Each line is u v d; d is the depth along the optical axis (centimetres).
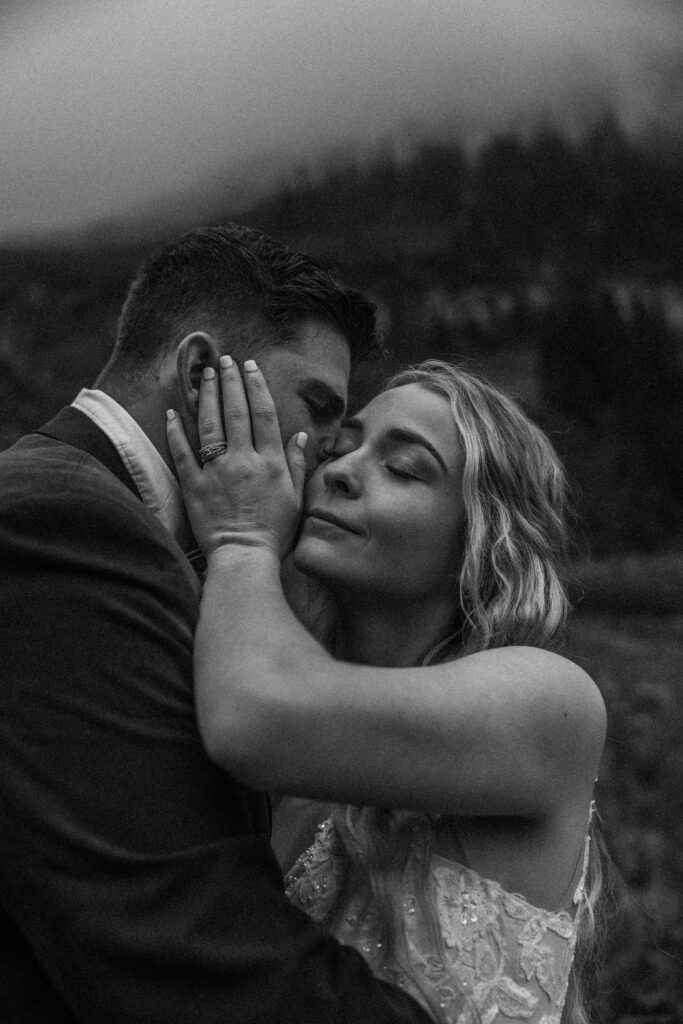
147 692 148
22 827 141
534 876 161
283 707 142
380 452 182
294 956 142
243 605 156
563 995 156
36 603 150
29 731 144
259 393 179
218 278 191
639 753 437
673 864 369
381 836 165
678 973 308
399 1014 146
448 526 180
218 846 144
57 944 138
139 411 189
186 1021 135
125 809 141
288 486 175
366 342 206
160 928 136
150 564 158
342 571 176
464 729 149
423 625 185
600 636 535
